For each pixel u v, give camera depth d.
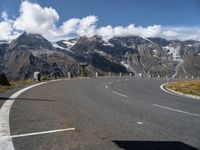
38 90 21.19
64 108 12.78
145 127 9.30
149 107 14.47
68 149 6.64
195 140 7.82
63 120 10.03
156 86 36.31
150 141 7.54
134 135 8.13
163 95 23.25
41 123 9.38
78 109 12.66
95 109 12.86
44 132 8.19
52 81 34.78
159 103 16.70
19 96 16.64
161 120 10.74
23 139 7.38
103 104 14.74
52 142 7.18
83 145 6.99
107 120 10.32
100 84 32.44
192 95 26.28
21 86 24.56
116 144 7.15
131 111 12.73
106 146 6.95
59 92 20.31
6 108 12.07
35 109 12.15
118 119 10.59
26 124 9.15
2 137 7.50
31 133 8.03
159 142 7.48
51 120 9.94
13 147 6.66
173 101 18.59
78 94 19.50
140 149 6.80
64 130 8.52
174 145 7.24
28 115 10.69
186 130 9.11
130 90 26.28
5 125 8.88
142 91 26.16
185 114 12.63
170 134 8.45
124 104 15.18
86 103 14.85
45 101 14.92
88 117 10.78
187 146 7.18
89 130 8.62
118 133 8.32
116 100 16.95
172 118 11.34
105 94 20.52
